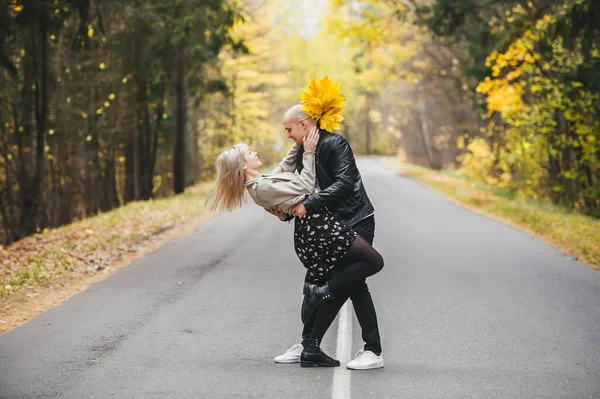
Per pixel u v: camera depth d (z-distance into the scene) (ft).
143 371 18.88
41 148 60.70
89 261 38.22
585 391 17.30
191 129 123.65
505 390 17.37
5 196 78.79
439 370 18.95
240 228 53.16
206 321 24.57
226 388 17.49
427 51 122.52
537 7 63.98
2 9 48.91
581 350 20.90
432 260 37.63
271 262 37.55
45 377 18.37
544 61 69.00
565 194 72.69
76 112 79.82
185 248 43.24
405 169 159.22
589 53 57.72
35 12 48.93
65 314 25.68
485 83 69.36
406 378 18.26
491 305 27.04
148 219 58.39
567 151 70.28
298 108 18.57
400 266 35.73
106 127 86.17
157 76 80.43
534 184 77.25
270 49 157.69
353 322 24.27
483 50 72.95
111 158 93.04
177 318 25.03
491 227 52.80
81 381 18.04
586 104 61.21
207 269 35.53
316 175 18.45
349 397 16.80
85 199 84.53
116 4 62.64
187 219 59.47
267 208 18.61
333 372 18.78
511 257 38.91
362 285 19.12
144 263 37.68
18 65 65.00
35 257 39.88
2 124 69.92
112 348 21.15
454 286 30.68
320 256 18.29
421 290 29.84
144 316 25.36
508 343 21.70
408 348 21.16
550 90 65.05
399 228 51.80
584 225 53.06
